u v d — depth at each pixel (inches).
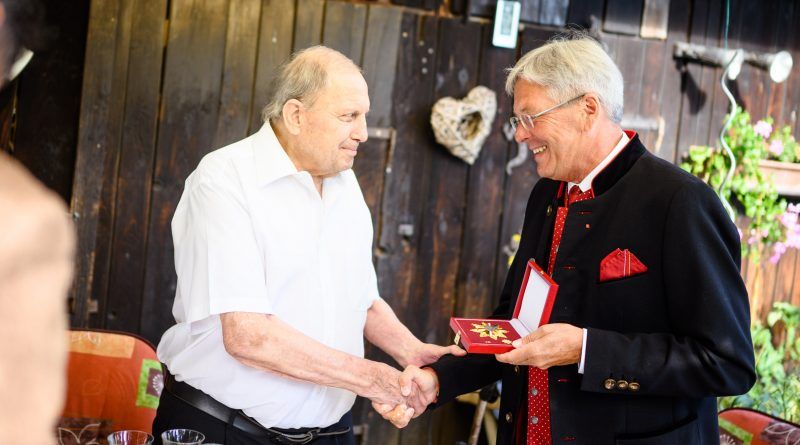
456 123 138.0
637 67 150.7
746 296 66.5
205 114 130.3
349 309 79.7
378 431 145.6
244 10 130.4
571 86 69.4
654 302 67.4
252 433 75.1
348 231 79.7
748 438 85.4
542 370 73.2
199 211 72.7
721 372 63.2
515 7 139.6
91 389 87.1
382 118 138.9
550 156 72.3
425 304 145.0
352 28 135.6
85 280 126.0
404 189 141.3
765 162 152.6
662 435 67.2
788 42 160.2
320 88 72.8
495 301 149.0
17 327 31.4
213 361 74.4
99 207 126.7
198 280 71.1
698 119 155.2
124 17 124.7
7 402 31.0
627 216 68.5
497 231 147.9
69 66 126.6
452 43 140.9
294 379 72.9
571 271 70.8
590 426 68.9
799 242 149.8
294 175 74.5
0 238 31.6
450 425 149.6
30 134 125.7
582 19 147.3
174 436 64.7
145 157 128.1
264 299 71.1
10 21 35.1
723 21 155.0
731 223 67.5
